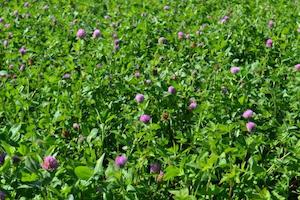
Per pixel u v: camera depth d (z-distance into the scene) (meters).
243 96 1.93
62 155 1.72
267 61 2.49
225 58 2.45
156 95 2.03
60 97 1.99
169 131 1.94
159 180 1.58
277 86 2.23
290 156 1.65
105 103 2.04
